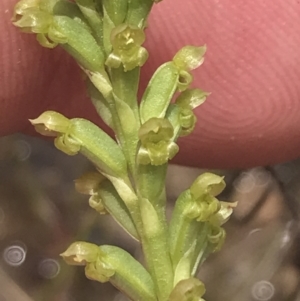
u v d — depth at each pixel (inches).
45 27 2.9
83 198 6.5
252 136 4.1
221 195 6.1
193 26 3.9
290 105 4.1
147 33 3.9
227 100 4.1
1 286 5.8
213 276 5.9
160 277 2.9
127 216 3.0
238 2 3.9
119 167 2.9
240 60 4.0
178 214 2.9
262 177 6.0
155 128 2.8
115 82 2.9
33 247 6.2
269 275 5.8
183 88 2.9
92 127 2.9
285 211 5.9
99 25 2.9
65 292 5.8
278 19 4.0
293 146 4.2
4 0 3.6
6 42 3.7
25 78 3.8
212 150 4.2
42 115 2.9
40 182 6.7
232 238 6.0
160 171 2.9
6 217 6.4
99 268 2.9
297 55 4.0
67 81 3.9
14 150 6.8
